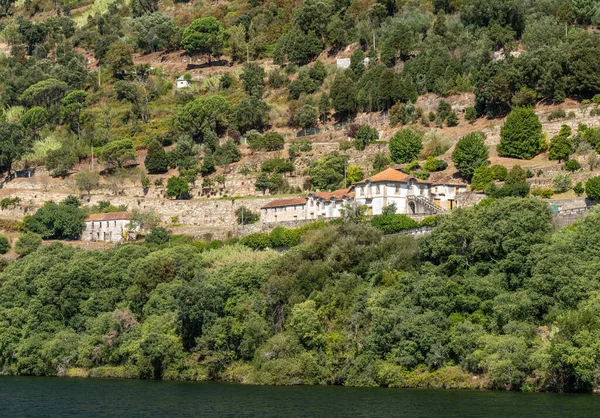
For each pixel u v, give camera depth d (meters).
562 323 119.62
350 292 145.62
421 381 130.12
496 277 137.12
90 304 167.62
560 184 181.75
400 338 133.25
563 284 128.38
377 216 181.12
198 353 148.62
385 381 133.00
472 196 192.38
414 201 193.50
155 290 163.75
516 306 128.50
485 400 115.31
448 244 144.50
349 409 112.19
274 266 157.00
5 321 166.38
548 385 122.62
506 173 196.62
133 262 174.38
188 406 118.06
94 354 157.38
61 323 167.62
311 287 149.25
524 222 141.12
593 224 142.00
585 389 120.88
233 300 152.12
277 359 141.12
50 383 145.25
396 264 147.38
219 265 171.62
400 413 108.25
